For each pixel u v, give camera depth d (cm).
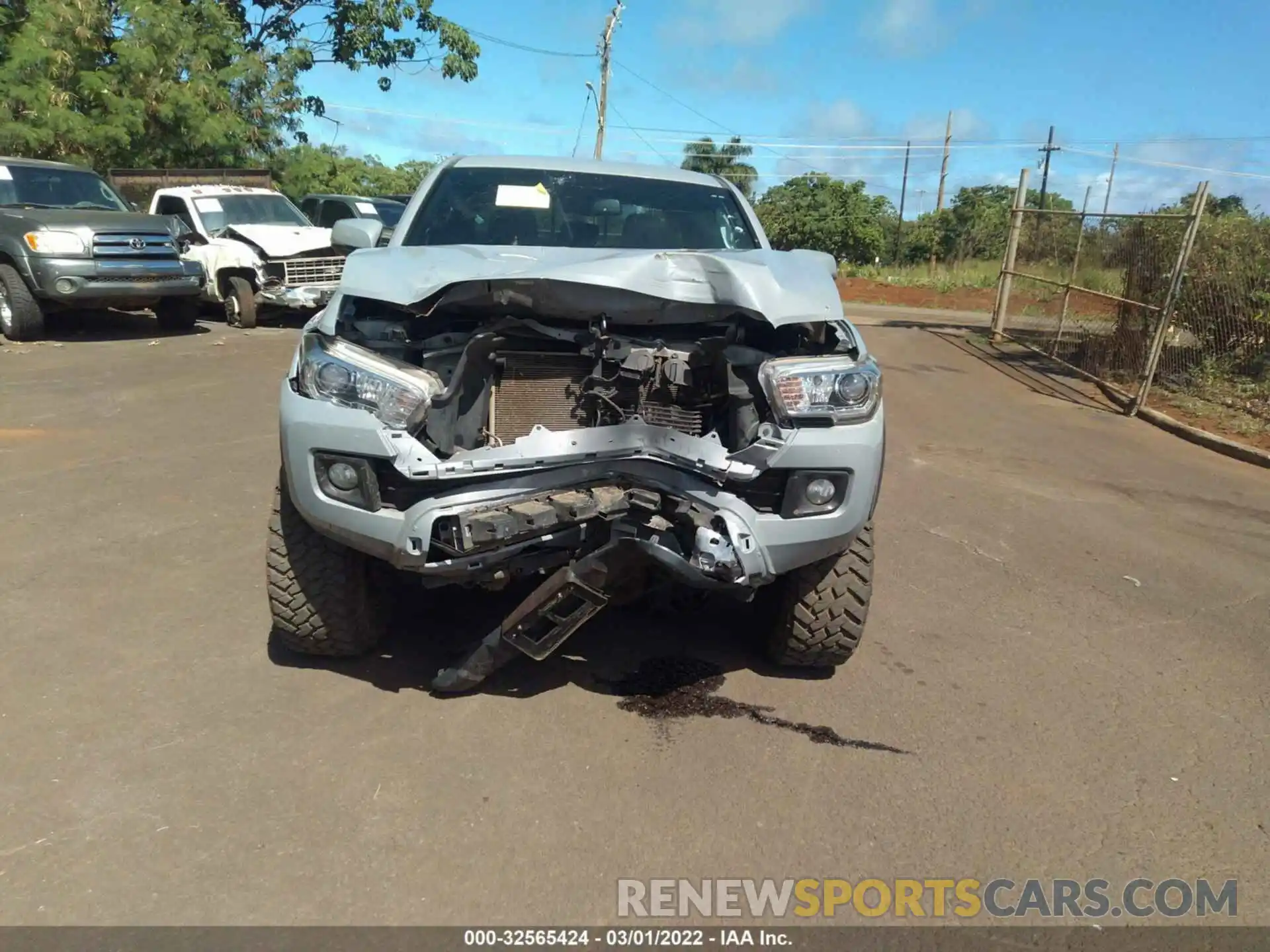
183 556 490
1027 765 343
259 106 2080
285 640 376
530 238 457
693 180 518
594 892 268
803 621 375
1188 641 459
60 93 1703
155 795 298
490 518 309
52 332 1252
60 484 597
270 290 1355
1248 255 1184
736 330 362
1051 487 736
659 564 322
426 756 326
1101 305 1380
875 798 318
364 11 2312
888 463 770
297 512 356
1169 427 1002
